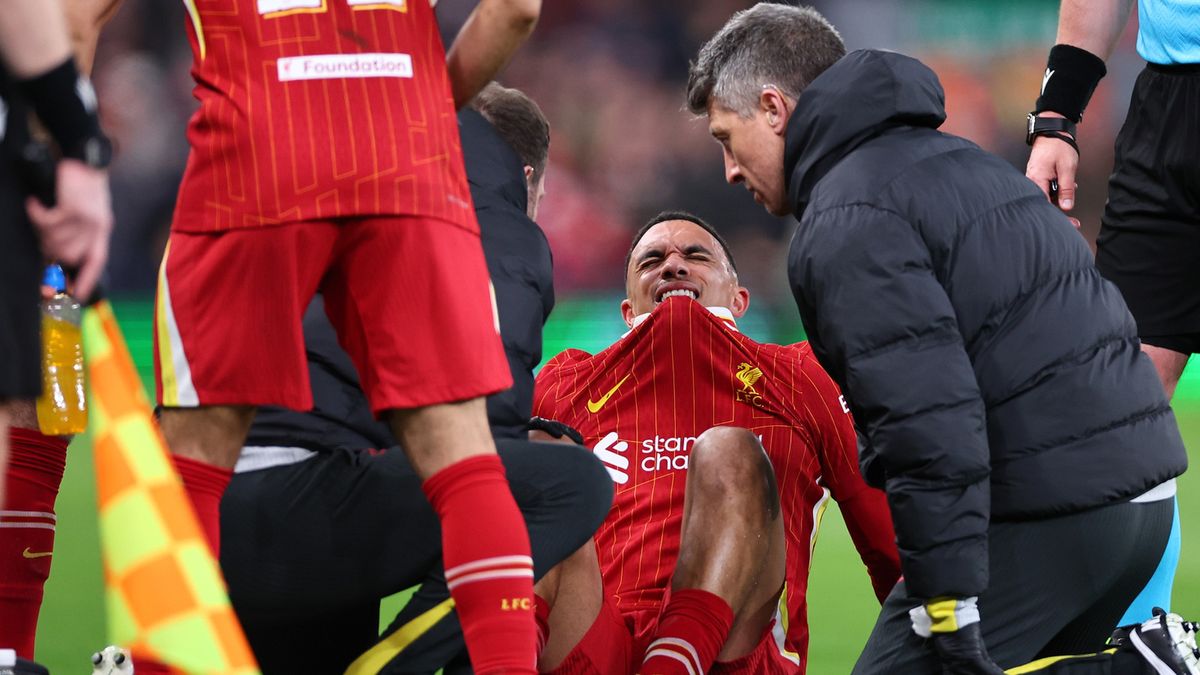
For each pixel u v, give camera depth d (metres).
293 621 9.61
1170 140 13.04
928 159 9.61
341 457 9.10
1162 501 9.74
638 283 13.39
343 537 9.09
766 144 10.58
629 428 12.05
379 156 7.66
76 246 6.78
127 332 43.94
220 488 8.09
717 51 10.71
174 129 47.16
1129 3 12.97
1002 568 9.54
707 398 11.98
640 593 11.37
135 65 47.41
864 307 9.05
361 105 7.69
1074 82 12.88
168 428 8.05
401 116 7.75
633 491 11.86
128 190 46.59
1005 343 9.38
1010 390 9.35
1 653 8.79
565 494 9.29
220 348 7.78
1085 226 50.09
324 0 7.75
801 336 47.28
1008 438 9.38
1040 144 12.96
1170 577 10.37
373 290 7.75
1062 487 9.31
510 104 11.91
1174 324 13.21
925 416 8.83
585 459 9.43
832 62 10.52
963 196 9.48
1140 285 13.32
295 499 9.01
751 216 50.06
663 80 52.06
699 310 12.02
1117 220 13.48
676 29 52.38
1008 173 9.85
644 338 12.07
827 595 18.17
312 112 7.64
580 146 51.03
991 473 9.45
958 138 9.97
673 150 51.00
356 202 7.62
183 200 7.89
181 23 48.16
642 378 12.09
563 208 50.00
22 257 6.69
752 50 10.51
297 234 7.60
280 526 9.02
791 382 11.94
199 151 7.78
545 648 10.32
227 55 7.73
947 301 9.10
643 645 11.02
